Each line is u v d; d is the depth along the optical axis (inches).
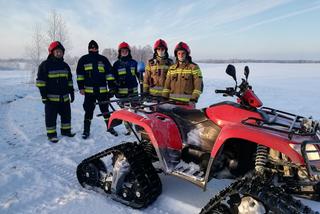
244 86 139.0
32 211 140.4
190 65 192.9
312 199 120.2
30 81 1111.0
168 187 161.9
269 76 1178.6
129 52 279.6
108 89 273.6
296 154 108.7
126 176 149.0
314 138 116.0
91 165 163.9
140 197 140.3
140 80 266.5
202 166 138.5
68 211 139.1
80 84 263.1
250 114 130.2
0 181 171.3
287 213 97.2
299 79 1010.1
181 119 151.2
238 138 130.3
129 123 164.9
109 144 247.9
